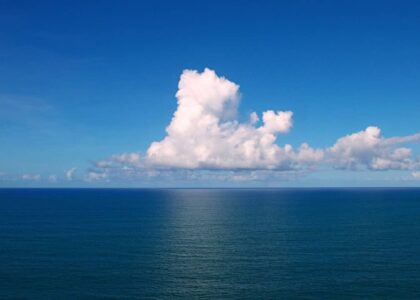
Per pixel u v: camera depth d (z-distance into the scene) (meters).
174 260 76.50
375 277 64.81
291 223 136.00
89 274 66.56
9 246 90.25
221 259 77.38
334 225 130.12
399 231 115.00
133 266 71.88
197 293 57.47
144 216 163.00
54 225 130.75
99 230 117.62
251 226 127.50
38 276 65.25
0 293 57.03
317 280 63.34
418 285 60.62
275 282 62.38
